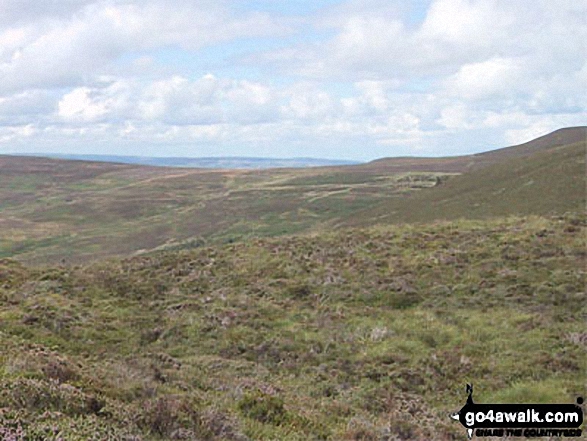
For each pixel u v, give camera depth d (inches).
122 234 4630.9
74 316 761.6
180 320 775.7
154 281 983.0
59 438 271.6
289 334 719.7
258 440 352.2
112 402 358.6
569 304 759.7
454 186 3272.6
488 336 686.5
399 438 391.2
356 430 389.1
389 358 636.1
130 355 635.5
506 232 1119.6
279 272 993.5
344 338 703.7
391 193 5649.6
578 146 3112.7
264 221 4658.0
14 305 788.0
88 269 1075.3
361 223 3157.0
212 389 499.5
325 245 1138.7
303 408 459.8
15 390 326.0
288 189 6515.8
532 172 2763.3
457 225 1245.7
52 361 430.3
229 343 697.6
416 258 996.6
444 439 416.5
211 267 1048.8
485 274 894.4
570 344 642.2
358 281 916.0
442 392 561.3
